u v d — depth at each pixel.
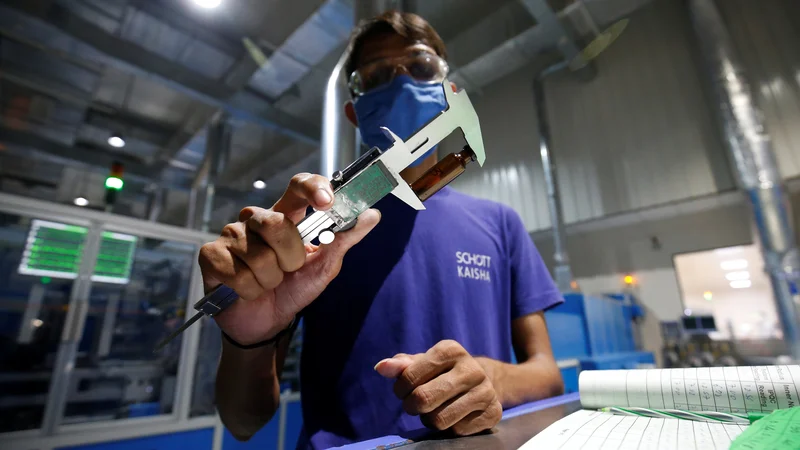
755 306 5.29
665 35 3.76
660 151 3.60
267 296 0.42
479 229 0.78
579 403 0.54
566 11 2.92
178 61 3.10
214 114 3.66
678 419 0.39
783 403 0.36
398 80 0.73
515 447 0.33
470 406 0.37
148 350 2.78
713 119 3.35
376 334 0.63
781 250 2.52
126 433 2.24
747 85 2.86
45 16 2.39
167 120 3.79
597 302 2.70
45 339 2.36
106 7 2.59
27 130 3.47
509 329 0.74
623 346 3.05
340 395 0.60
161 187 4.03
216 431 2.53
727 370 0.41
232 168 4.89
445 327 0.65
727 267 5.26
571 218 4.04
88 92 3.26
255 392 0.55
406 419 0.56
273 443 2.65
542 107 4.03
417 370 0.39
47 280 2.45
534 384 0.62
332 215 0.35
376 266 0.69
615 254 4.02
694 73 3.52
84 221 2.38
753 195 2.67
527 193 4.16
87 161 3.41
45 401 2.21
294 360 2.96
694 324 3.50
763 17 3.23
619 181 3.80
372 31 0.81
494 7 3.04
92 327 2.63
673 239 3.70
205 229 3.51
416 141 0.35
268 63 3.09
